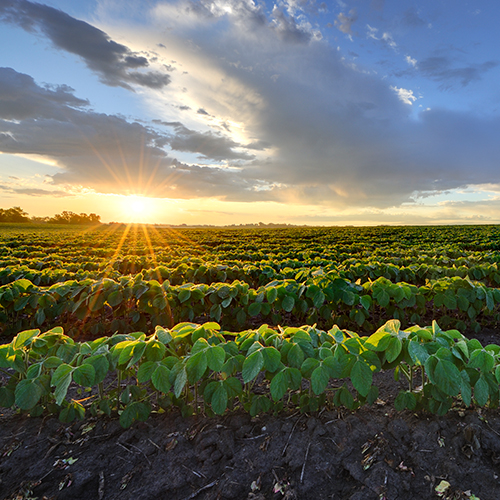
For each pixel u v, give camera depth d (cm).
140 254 1339
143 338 272
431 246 1678
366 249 1503
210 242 2484
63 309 480
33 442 250
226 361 246
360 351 248
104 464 229
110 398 276
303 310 453
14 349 252
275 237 3441
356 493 201
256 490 207
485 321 552
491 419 256
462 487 202
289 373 232
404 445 236
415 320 511
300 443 239
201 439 246
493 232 3719
